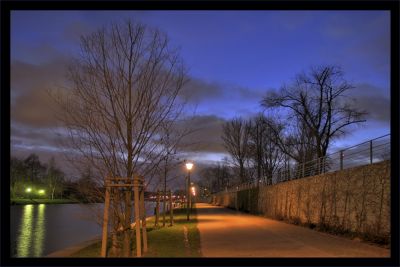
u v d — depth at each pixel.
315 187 26.30
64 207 78.69
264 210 42.53
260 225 28.28
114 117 14.74
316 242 17.12
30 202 82.56
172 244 17.03
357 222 19.30
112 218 14.66
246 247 15.53
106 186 13.45
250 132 70.50
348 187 20.86
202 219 36.91
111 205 14.70
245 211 54.44
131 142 14.67
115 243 14.55
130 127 14.68
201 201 155.25
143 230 15.35
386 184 16.75
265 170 62.81
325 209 24.02
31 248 25.58
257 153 62.25
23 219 50.66
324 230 22.84
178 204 82.75
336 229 21.45
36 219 50.75
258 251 14.27
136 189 13.57
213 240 18.30
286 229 24.52
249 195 51.94
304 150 53.62
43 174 84.50
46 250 24.69
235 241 17.75
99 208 16.05
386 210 16.52
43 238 31.02
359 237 18.17
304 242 17.12
